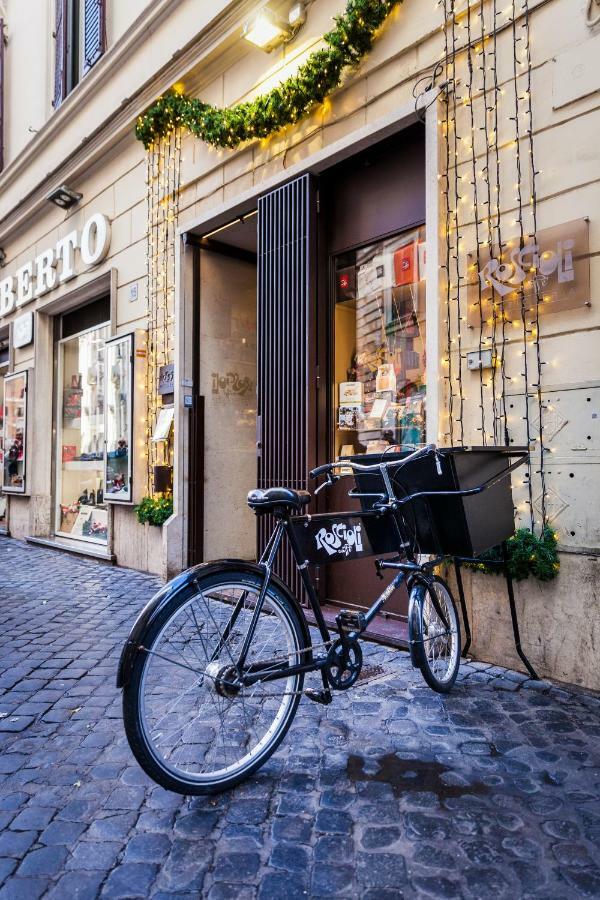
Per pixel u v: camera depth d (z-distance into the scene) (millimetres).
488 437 3549
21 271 9594
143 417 6625
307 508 4637
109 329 7535
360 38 4242
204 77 5926
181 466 5973
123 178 7199
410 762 2395
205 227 5930
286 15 4992
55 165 8492
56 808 2135
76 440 8578
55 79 8875
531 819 2014
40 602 5199
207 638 2223
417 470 2863
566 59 3262
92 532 7969
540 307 3320
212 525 6102
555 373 3254
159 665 2139
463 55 3750
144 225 6793
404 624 4148
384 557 4227
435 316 3795
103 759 2496
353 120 4480
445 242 3814
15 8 10430
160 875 1786
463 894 1688
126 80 6980
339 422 4777
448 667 3104
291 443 4789
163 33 6359
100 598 5344
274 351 4980
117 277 7254
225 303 6371
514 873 1762
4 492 10031
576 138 3225
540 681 3199
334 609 4543
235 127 5191
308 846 1901
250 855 1867
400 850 1871
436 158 3832
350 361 4754
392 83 4191
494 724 2711
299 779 2287
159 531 6352
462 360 3695
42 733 2744
